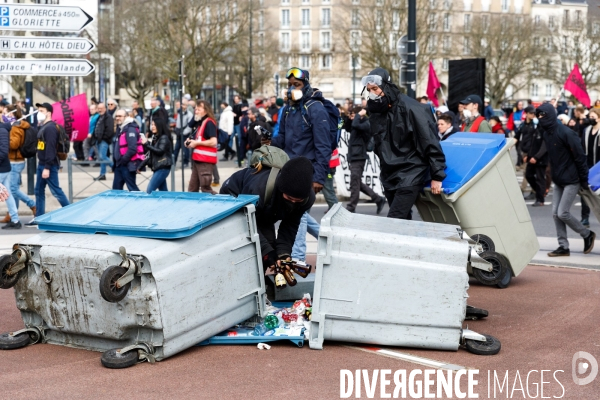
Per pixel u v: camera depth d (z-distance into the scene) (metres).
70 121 17.94
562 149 10.34
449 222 8.49
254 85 66.06
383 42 61.34
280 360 5.92
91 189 18.41
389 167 8.33
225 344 6.28
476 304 7.91
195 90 45.78
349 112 16.16
